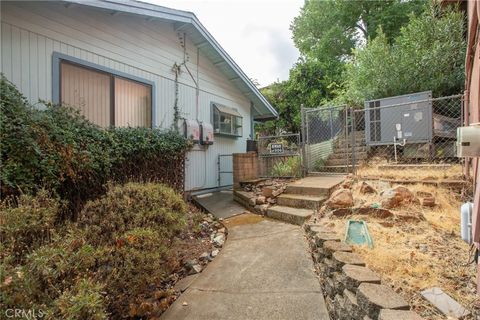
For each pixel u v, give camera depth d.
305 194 4.24
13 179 2.63
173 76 5.84
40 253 1.42
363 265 1.70
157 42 5.46
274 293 1.98
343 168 5.59
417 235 2.43
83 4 3.74
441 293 1.56
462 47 6.18
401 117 5.65
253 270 2.37
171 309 1.90
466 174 3.56
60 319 1.19
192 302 1.97
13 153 2.67
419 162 5.38
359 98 7.82
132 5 4.42
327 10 14.06
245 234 3.37
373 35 12.30
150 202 2.58
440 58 6.31
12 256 1.44
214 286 2.16
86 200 3.48
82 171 3.40
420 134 5.39
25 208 1.85
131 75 4.91
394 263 1.91
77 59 4.03
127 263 1.79
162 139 4.97
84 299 1.26
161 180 4.98
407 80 6.69
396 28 11.72
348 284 1.56
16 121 2.73
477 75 1.89
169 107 5.73
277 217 3.91
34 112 3.00
